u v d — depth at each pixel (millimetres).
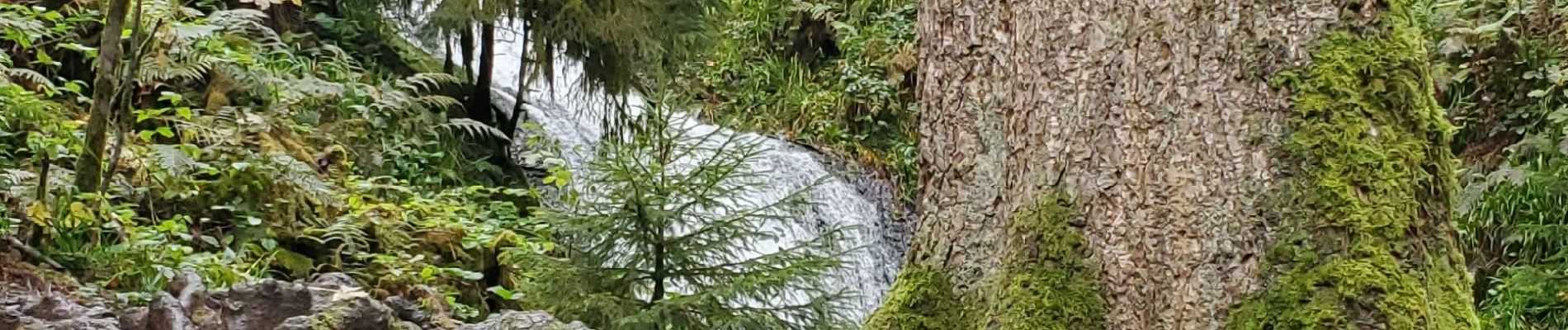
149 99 6246
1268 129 2857
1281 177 2850
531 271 4129
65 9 6621
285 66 7312
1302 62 2861
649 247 3895
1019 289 3049
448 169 7500
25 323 2854
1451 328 2828
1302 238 2822
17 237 3945
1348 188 2818
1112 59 2980
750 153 4148
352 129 7055
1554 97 7922
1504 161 8023
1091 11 3012
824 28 12875
